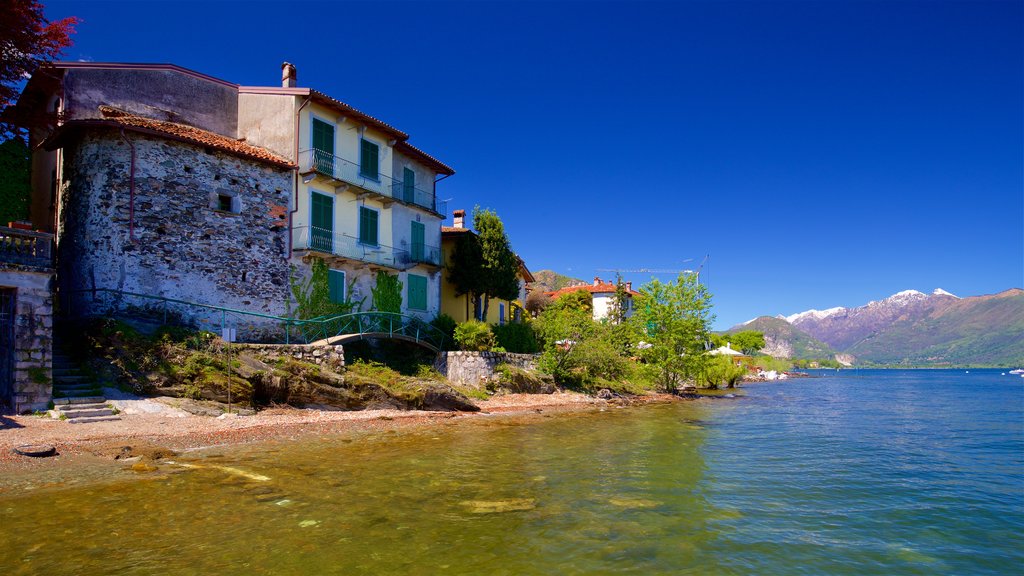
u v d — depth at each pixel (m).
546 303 57.66
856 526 8.59
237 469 10.89
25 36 19.83
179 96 24.22
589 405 28.92
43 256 14.31
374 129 28.36
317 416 18.44
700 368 41.09
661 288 40.62
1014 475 12.66
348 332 25.59
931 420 24.53
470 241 34.06
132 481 9.63
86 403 14.77
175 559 6.30
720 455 14.50
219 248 21.83
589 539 7.50
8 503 8.20
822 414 26.81
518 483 10.63
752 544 7.56
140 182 20.11
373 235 28.20
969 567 7.03
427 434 16.59
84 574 5.80
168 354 16.92
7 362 13.98
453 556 6.69
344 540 7.11
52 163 23.14
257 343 20.81
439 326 30.58
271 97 25.19
